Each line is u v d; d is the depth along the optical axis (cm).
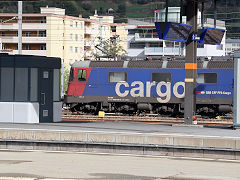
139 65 6169
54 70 4581
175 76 6059
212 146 3045
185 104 4212
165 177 2430
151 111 6341
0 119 4359
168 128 3862
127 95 6219
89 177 2403
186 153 3106
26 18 17288
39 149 3344
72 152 3238
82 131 3331
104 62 6306
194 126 4084
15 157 3008
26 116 4297
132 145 3175
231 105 5969
